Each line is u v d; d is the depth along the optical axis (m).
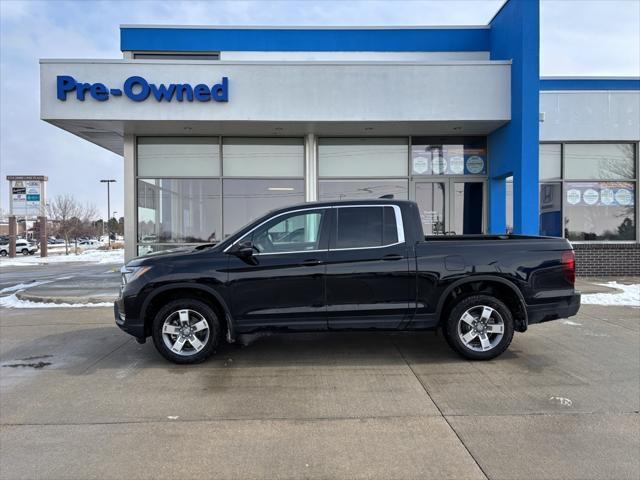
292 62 10.91
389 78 11.00
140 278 5.57
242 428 3.93
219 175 12.49
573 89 13.08
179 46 12.91
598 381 4.99
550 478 3.15
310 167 12.39
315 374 5.28
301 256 5.57
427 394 4.65
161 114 10.77
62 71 10.60
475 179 12.77
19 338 7.05
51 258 35.66
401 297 5.59
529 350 6.17
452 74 11.03
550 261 5.68
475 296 5.63
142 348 6.45
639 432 3.80
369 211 5.74
